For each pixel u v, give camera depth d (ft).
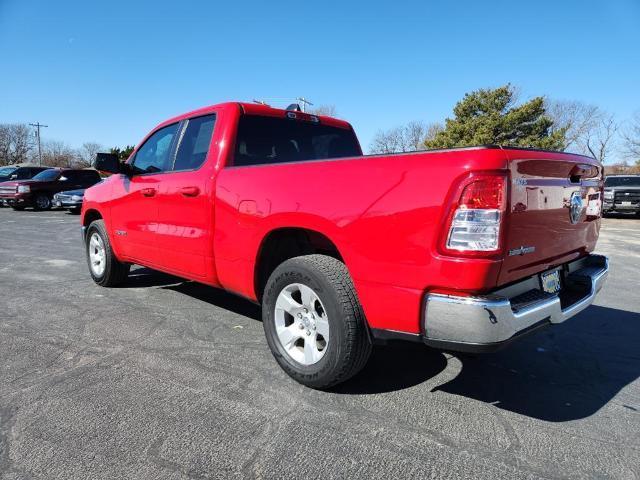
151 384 10.18
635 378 10.96
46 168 77.82
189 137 14.07
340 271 9.43
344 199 9.03
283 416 8.92
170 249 14.02
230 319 14.75
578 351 12.64
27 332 13.42
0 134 264.72
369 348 9.48
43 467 7.34
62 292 18.06
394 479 7.15
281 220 10.24
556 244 9.48
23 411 8.99
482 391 10.16
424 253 7.88
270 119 13.89
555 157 8.91
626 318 15.75
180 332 13.50
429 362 11.68
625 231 46.96
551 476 7.28
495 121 107.55
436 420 8.89
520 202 7.94
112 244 17.46
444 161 7.73
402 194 8.15
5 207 75.05
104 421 8.66
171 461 7.52
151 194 14.62
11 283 19.67
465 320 7.59
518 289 8.64
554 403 9.68
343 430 8.46
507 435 8.41
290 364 10.34
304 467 7.41
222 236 11.96
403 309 8.29
